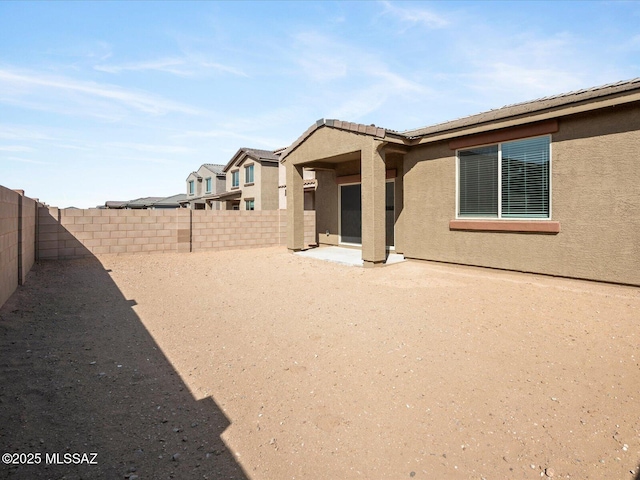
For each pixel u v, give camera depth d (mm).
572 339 4539
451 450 2828
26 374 3863
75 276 8828
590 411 3195
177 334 5238
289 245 12617
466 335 4805
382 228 9414
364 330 5176
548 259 7305
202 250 13586
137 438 2965
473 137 8398
